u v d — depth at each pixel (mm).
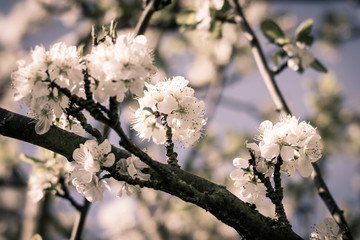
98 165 2859
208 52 8867
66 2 8828
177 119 3133
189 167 7840
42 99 2766
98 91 2664
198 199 2930
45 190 4617
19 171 7480
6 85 9688
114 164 2988
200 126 3250
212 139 8227
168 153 3146
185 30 6184
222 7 5867
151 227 8164
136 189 2977
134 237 8516
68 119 3076
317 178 4172
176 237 8188
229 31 8430
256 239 3041
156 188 2867
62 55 2697
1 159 7453
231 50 8461
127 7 7637
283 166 3061
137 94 2689
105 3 7723
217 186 3092
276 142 2955
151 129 3240
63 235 9109
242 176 3188
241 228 3039
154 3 4820
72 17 8719
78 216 4500
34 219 6406
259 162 3049
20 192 10547
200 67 8984
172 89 3154
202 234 8305
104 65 2604
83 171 2916
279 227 3031
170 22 8062
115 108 2646
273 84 4926
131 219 10141
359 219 8211
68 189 4594
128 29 7594
